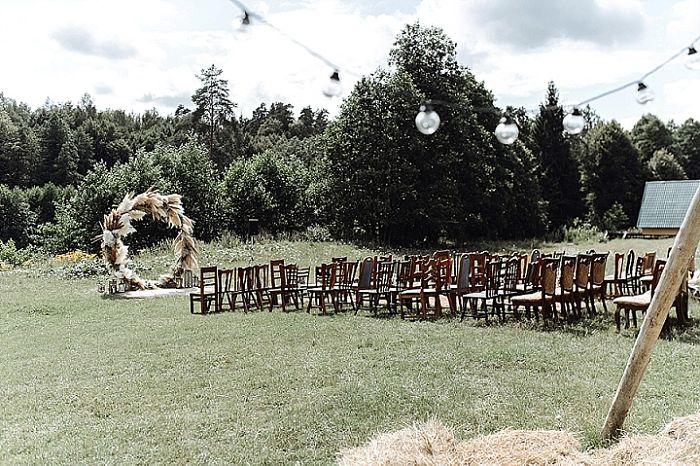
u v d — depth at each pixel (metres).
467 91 33.44
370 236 31.58
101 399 6.21
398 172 30.08
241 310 12.37
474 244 32.47
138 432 5.26
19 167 53.91
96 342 9.22
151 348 8.58
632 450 3.95
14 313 12.25
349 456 4.01
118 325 10.69
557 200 43.16
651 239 34.50
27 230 41.94
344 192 30.67
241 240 27.95
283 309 12.14
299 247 26.28
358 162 30.48
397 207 30.14
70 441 5.07
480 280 11.25
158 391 6.43
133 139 62.25
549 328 9.16
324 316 11.10
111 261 15.75
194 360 7.78
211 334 9.48
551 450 3.89
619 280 12.02
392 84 30.28
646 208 40.69
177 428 5.33
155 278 18.45
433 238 32.09
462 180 32.72
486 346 8.02
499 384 6.33
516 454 3.82
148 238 27.70
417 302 10.85
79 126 61.16
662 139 55.47
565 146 43.44
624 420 4.80
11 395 6.47
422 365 7.17
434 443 4.04
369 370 7.02
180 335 9.48
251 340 8.93
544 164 43.16
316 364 7.35
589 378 6.48
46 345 9.16
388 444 4.05
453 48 32.88
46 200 46.19
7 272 19.31
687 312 9.58
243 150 56.69
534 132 43.50
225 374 7.03
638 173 45.00
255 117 73.38
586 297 10.16
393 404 5.77
